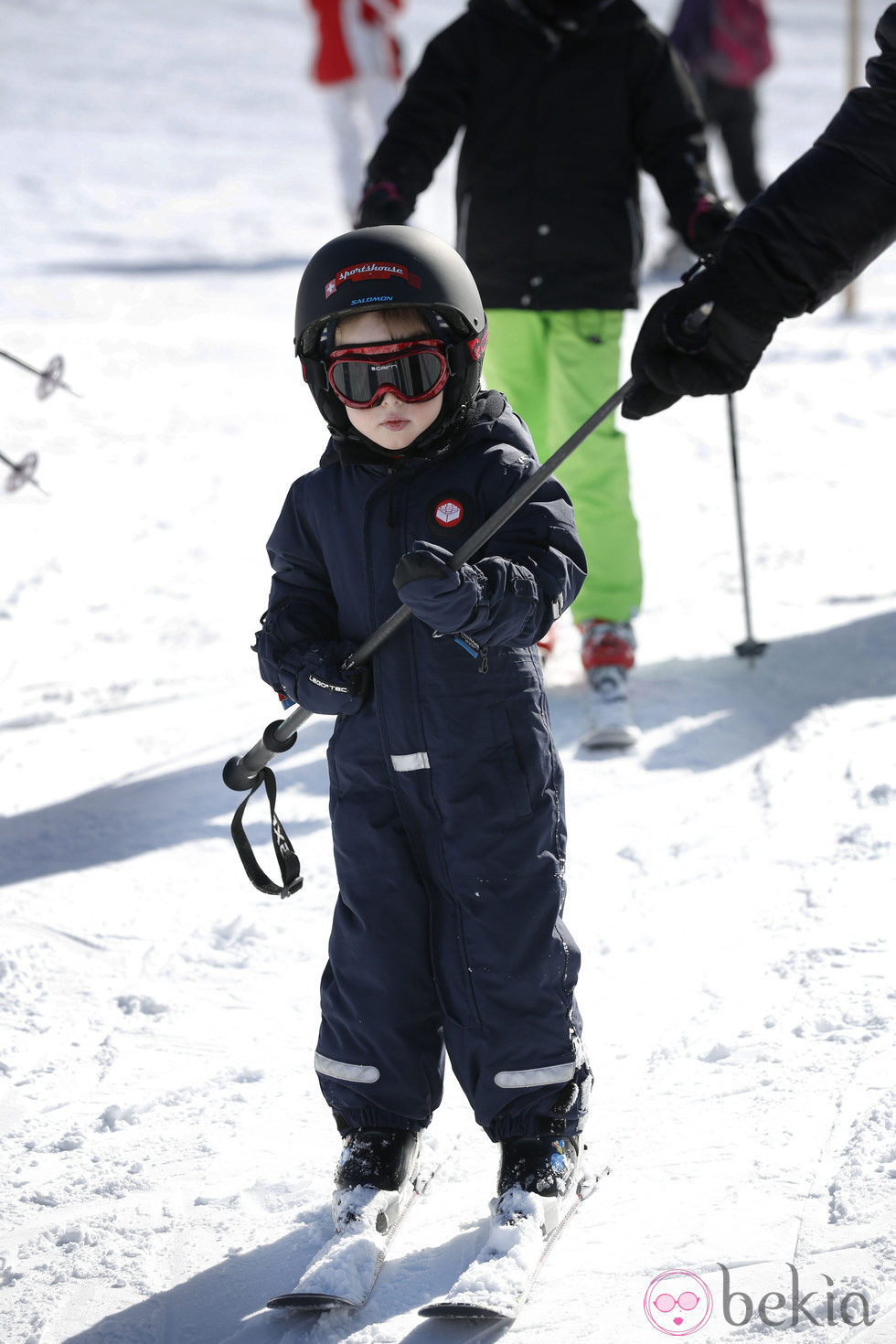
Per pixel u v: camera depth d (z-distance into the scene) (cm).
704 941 446
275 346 1426
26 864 548
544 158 611
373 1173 330
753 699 635
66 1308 322
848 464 1008
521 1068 329
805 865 483
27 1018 446
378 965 333
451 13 3459
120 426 1188
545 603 316
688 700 640
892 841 488
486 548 322
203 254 1819
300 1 3766
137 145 2444
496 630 305
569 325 620
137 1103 398
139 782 614
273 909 505
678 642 715
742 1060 380
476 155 624
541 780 329
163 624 812
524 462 328
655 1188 337
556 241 612
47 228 1945
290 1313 313
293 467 1094
